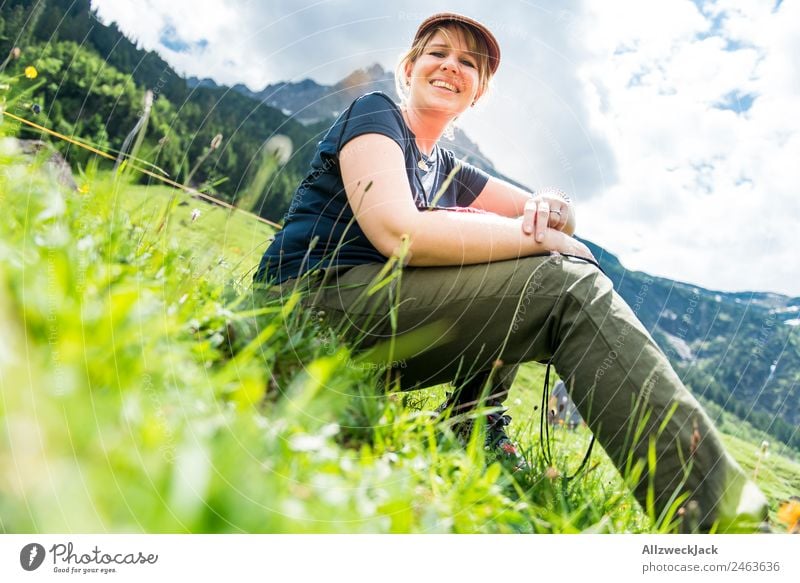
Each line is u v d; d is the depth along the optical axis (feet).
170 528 1.71
